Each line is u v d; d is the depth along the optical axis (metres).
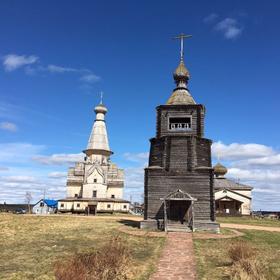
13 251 27.33
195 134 42.16
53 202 110.06
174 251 27.62
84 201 85.75
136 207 117.56
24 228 40.00
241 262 21.67
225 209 83.06
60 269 18.16
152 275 20.92
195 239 32.69
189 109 43.00
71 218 54.03
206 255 26.48
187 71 46.31
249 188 88.25
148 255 26.25
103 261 19.77
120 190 91.88
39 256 25.50
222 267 23.02
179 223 39.97
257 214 100.81
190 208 39.38
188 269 22.39
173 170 40.31
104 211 85.69
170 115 43.25
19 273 21.12
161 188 40.12
